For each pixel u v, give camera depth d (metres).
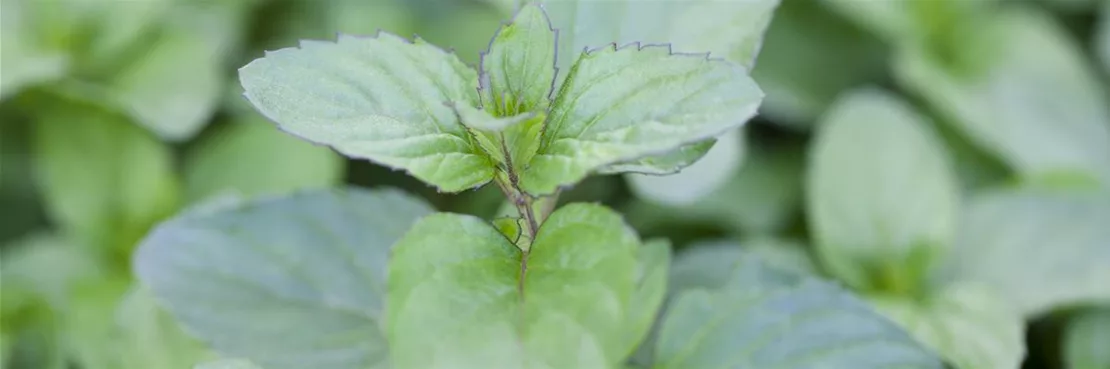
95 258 0.52
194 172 0.53
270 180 0.52
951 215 0.46
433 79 0.33
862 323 0.36
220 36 0.57
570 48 0.35
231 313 0.38
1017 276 0.46
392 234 0.39
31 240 0.55
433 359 0.31
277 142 0.53
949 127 0.59
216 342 0.38
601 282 0.32
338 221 0.39
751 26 0.35
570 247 0.32
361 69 0.32
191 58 0.54
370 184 0.57
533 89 0.33
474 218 0.32
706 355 0.36
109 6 0.53
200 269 0.39
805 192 0.57
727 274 0.40
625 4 0.35
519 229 0.33
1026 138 0.56
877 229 0.47
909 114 0.54
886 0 0.58
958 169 0.58
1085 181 0.53
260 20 0.60
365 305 0.39
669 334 0.37
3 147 0.56
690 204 0.54
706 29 0.35
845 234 0.47
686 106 0.31
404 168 0.32
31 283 0.50
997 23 0.60
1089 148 0.57
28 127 0.56
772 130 0.61
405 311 0.31
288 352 0.38
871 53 0.62
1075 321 0.48
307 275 0.39
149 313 0.43
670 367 0.36
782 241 0.52
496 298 0.32
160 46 0.54
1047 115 0.57
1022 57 0.59
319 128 0.31
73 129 0.52
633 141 0.31
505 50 0.33
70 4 0.53
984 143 0.57
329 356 0.38
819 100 0.60
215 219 0.39
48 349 0.48
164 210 0.52
